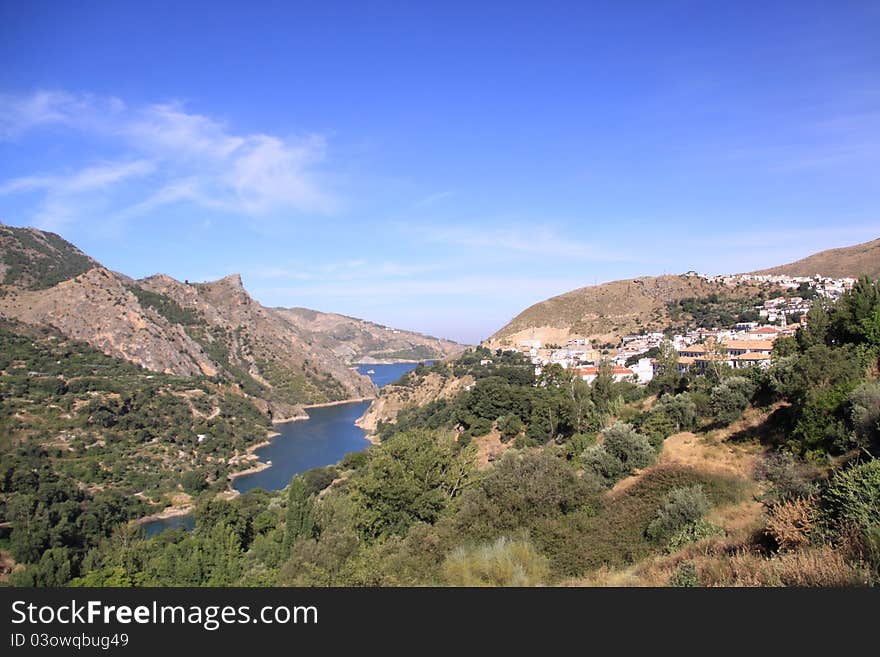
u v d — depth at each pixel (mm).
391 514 27203
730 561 11180
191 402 137250
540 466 21750
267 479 104312
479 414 68938
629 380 92938
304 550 22516
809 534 10688
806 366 27359
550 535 17625
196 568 35188
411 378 165500
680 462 28062
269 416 170375
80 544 64000
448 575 14906
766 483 20031
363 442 137875
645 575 12836
